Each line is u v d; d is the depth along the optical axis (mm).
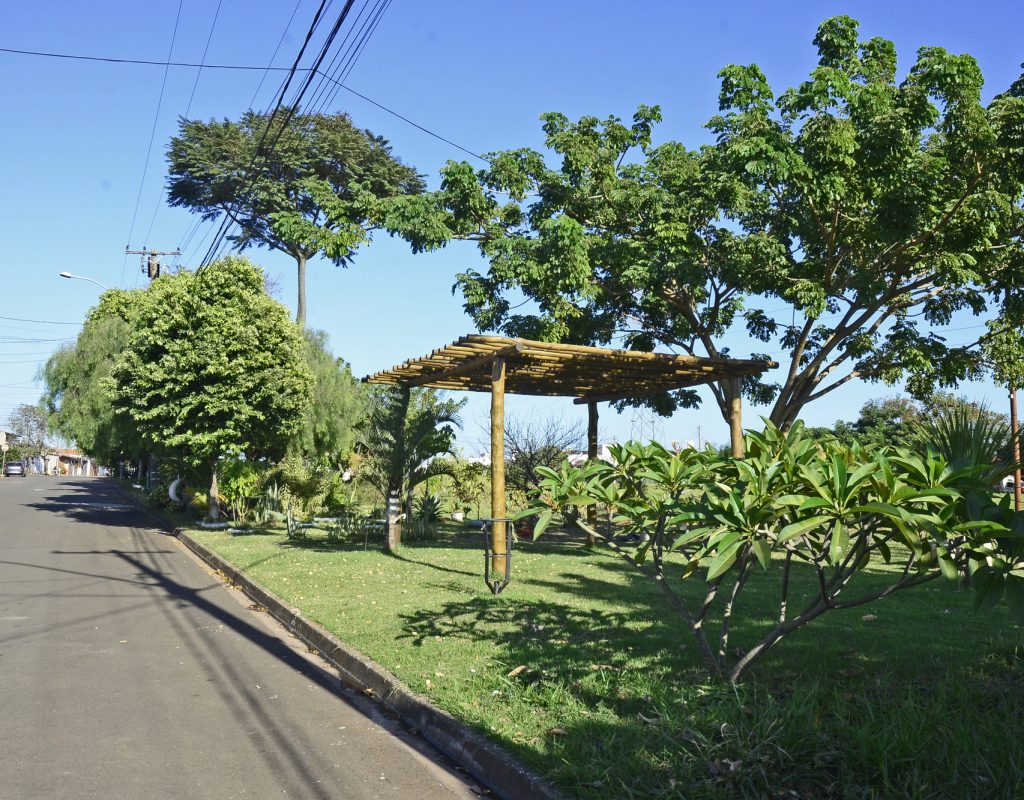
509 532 9742
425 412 16156
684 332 17609
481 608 9039
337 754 5129
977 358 16016
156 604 10531
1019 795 3643
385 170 32500
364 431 16172
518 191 16250
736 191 14188
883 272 15172
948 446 7340
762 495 4781
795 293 14719
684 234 14773
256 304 21250
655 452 5840
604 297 17141
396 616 8711
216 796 4426
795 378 16172
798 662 6211
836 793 3896
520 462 20250
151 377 20172
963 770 3928
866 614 8469
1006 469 4609
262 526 21641
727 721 4734
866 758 4086
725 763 4188
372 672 6660
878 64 14766
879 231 13789
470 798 4469
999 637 7141
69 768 4793
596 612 8695
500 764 4586
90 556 15711
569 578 11594
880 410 32438
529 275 14836
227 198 31938
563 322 15945
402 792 4531
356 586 10883
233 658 7672
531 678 6074
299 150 31156
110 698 6250
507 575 9680
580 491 5781
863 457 5270
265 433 21766
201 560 15680
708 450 6211
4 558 15078
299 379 21578
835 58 14648
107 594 11234
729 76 14305
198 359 20188
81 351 29234
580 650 6844
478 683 5973
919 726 4430
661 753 4371
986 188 13789
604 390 16312
